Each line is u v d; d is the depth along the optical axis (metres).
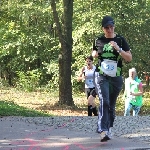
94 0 26.09
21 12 30.34
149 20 27.16
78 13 26.45
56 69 29.05
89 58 12.44
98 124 6.77
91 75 12.45
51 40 30.45
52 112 16.84
